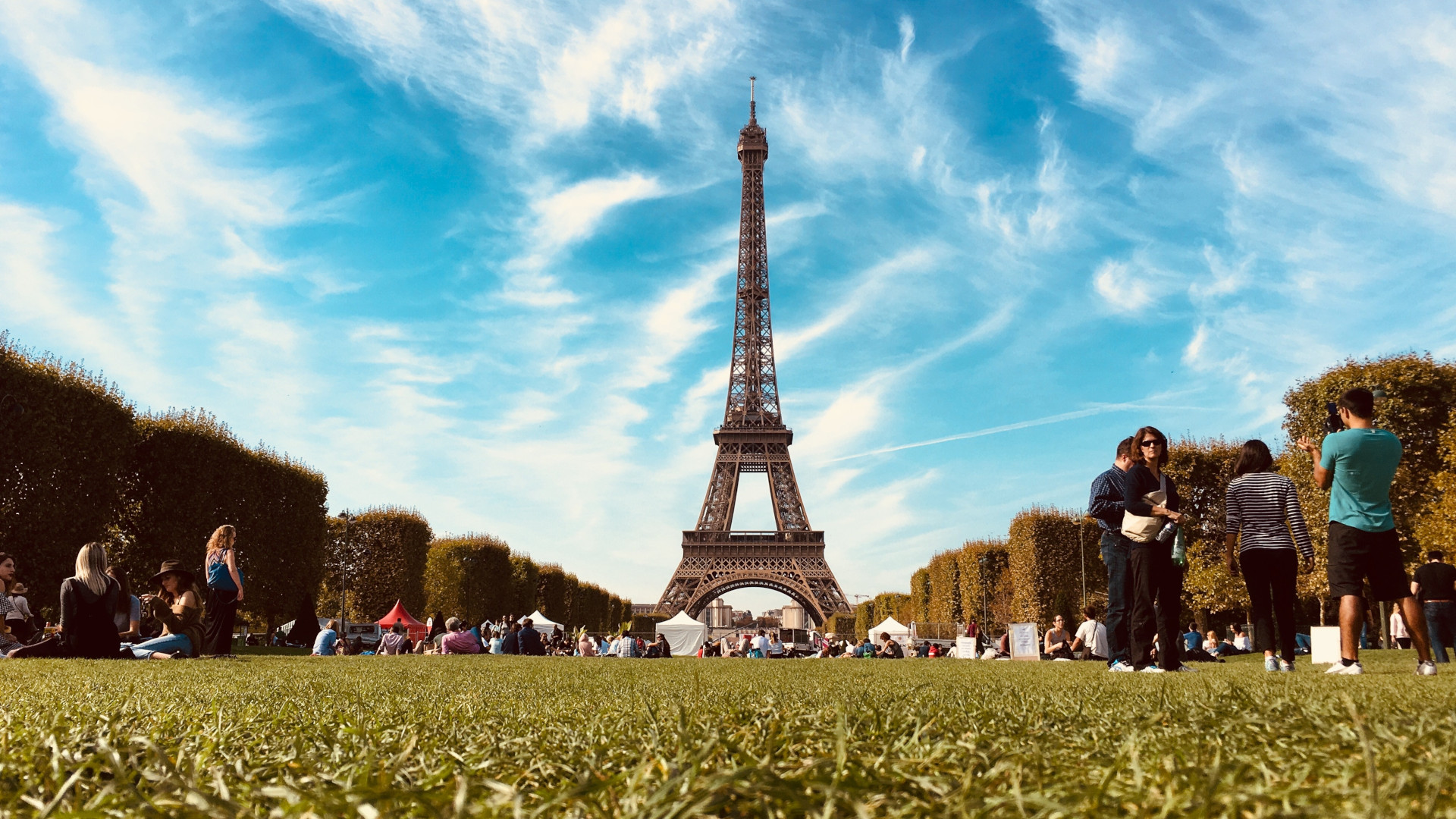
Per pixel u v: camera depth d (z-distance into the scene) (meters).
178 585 18.78
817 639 100.00
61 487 37.62
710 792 1.60
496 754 2.94
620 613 145.50
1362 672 10.48
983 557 84.44
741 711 4.21
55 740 2.89
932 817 1.75
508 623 56.12
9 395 35.38
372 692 7.39
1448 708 3.63
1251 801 1.64
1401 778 1.72
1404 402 45.03
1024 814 1.63
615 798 1.95
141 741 2.68
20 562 36.12
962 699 5.38
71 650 16.16
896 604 122.62
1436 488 44.12
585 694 7.11
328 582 71.44
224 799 1.73
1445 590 21.45
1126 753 2.30
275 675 10.16
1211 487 55.94
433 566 80.50
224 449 47.75
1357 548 10.69
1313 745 2.64
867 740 3.07
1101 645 27.78
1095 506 14.19
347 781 2.21
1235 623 63.12
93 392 39.47
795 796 1.62
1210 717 3.67
